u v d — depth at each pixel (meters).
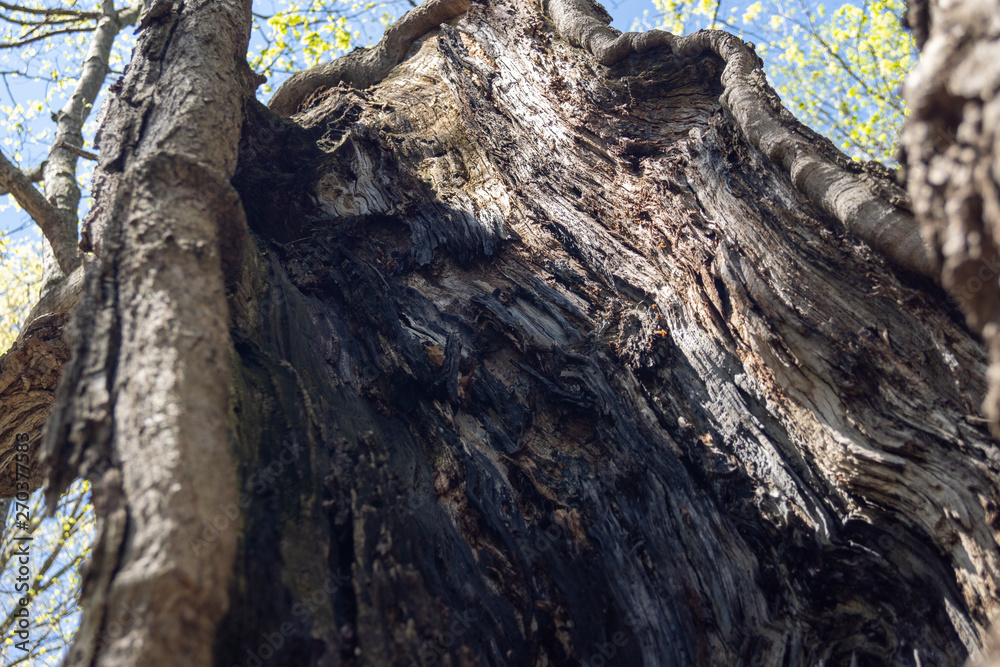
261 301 4.80
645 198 5.30
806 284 4.09
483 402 4.66
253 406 3.84
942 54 1.92
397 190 6.05
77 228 6.73
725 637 3.53
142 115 4.32
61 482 2.78
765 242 4.32
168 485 2.57
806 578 3.58
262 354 4.28
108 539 2.49
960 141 1.88
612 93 5.99
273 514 3.31
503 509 4.10
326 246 5.49
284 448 3.65
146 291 3.19
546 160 6.02
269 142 5.80
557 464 4.33
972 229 1.85
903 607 3.40
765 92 4.79
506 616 3.60
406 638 3.00
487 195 6.01
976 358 3.53
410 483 4.11
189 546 2.48
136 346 2.99
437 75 7.36
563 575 3.78
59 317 5.58
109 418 2.80
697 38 5.62
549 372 4.74
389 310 5.05
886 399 3.68
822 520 3.58
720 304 4.42
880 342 3.79
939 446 3.46
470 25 7.71
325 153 6.09
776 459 3.86
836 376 3.83
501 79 6.86
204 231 3.61
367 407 4.57
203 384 2.98
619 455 4.23
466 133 6.62
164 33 4.88
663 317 4.70
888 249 3.81
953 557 3.30
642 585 3.73
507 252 5.54
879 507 3.55
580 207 5.63
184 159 3.78
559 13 7.02
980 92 1.74
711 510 3.87
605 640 3.57
